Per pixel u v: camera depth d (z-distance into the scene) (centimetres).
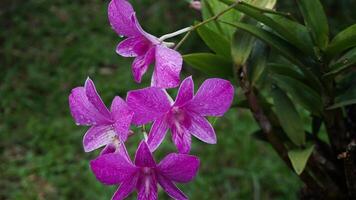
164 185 22
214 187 69
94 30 101
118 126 22
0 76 90
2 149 77
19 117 82
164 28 99
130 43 23
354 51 26
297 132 28
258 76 27
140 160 21
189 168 21
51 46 97
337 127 29
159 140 22
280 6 87
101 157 21
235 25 25
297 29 26
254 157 72
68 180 70
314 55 26
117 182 22
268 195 68
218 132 76
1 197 69
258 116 28
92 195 67
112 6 23
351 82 28
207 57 27
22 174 71
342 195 30
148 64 23
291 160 27
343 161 29
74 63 92
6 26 103
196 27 24
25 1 108
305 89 28
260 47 27
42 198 68
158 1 106
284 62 34
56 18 104
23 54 95
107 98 84
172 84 21
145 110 21
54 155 74
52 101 85
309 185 29
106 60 93
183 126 22
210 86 22
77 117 24
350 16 88
